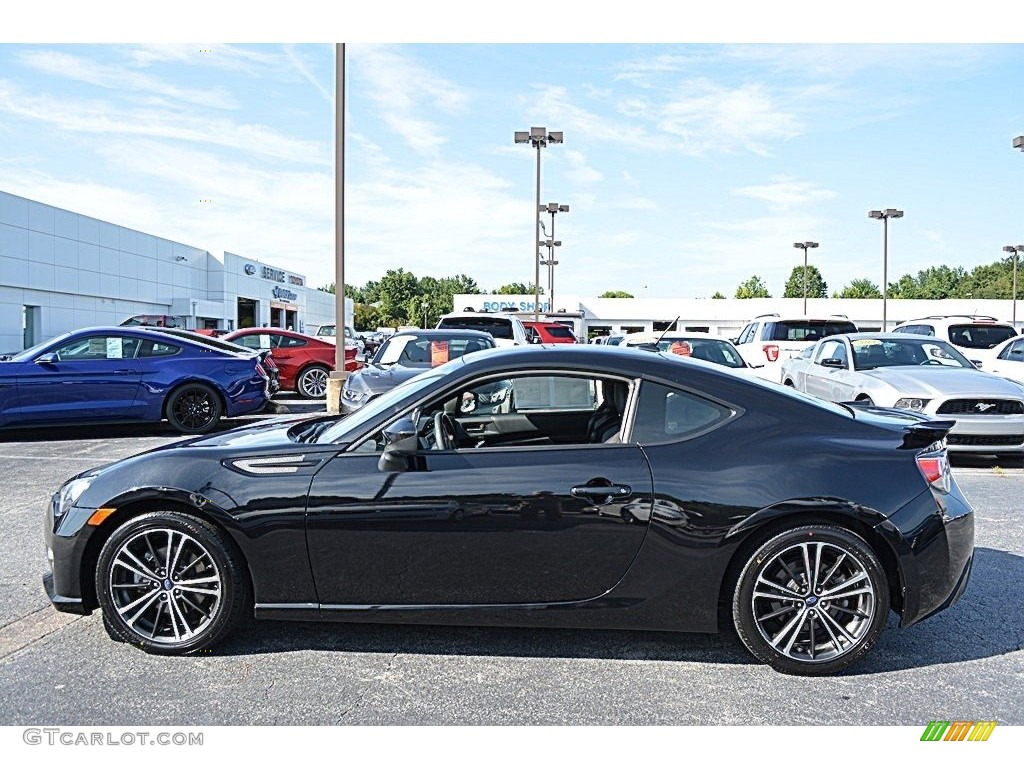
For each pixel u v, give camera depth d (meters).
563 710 3.19
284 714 3.14
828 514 3.50
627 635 3.98
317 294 65.06
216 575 3.61
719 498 3.45
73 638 3.87
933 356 10.38
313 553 3.54
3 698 3.26
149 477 3.62
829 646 3.55
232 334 16.70
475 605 3.55
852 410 3.92
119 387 10.49
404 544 3.52
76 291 32.59
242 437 4.10
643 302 66.19
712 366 3.86
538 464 3.53
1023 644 3.90
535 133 28.66
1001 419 8.34
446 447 3.74
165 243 40.16
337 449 3.63
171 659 3.64
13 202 28.66
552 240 39.66
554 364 3.72
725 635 3.99
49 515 3.82
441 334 11.72
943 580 3.53
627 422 3.61
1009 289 111.44
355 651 3.75
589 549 3.49
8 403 9.99
